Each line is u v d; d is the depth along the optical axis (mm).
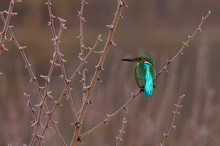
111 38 6387
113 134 12984
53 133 11367
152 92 8016
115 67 12719
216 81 21156
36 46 39375
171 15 55438
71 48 38188
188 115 16000
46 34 44469
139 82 8125
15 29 45531
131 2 54000
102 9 52406
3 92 13312
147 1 54531
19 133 11352
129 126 12695
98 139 12344
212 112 12766
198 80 12789
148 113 12367
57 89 19906
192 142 12289
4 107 12742
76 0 50094
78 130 6477
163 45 42688
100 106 12555
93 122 12500
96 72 6434
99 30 50375
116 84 12672
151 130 12000
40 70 29547
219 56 32500
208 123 12742
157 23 53938
